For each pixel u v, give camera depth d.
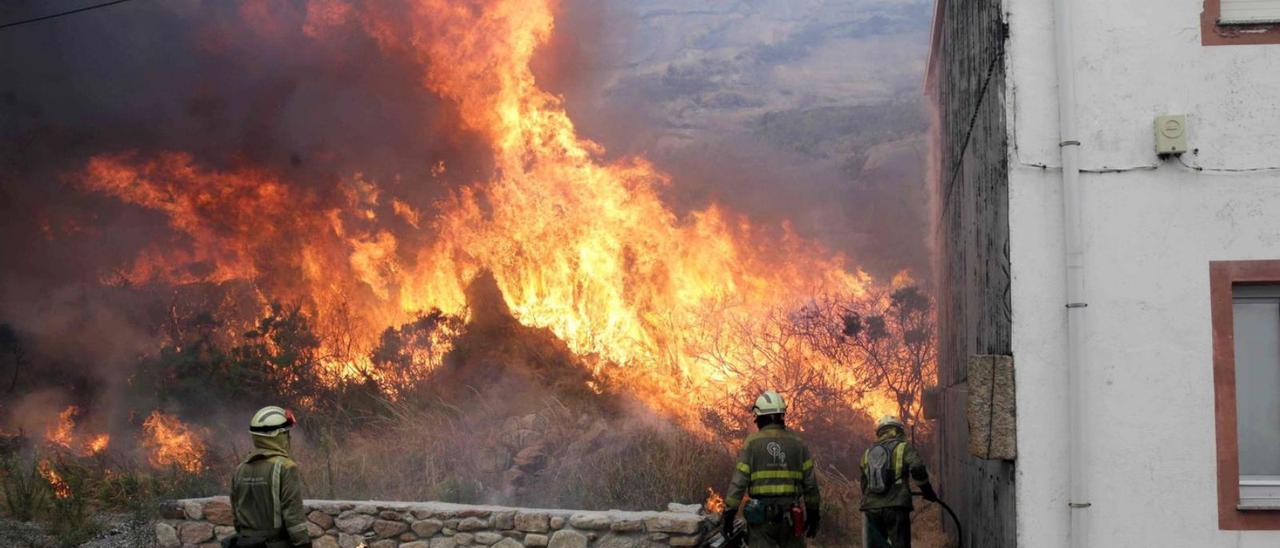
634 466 10.34
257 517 6.31
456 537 8.23
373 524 8.38
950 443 10.01
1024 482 5.73
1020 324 5.79
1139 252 5.73
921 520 11.12
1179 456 5.64
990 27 6.49
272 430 6.43
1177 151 5.69
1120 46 5.82
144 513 9.95
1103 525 5.64
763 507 6.83
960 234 8.97
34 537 9.63
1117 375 5.70
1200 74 5.77
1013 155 5.88
